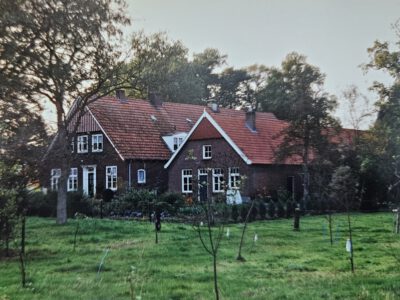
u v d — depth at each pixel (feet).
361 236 66.28
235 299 30.96
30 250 54.95
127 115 153.07
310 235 68.85
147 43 96.22
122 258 49.03
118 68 92.99
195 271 41.45
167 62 100.37
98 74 91.35
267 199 117.08
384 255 49.24
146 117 156.97
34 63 85.76
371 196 119.34
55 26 85.20
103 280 37.68
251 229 77.87
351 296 30.89
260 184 128.36
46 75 86.84
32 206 108.17
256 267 43.47
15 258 49.21
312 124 119.24
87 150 149.38
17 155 66.54
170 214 97.91
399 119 95.35
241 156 127.03
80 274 40.45
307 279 37.29
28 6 84.43
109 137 142.82
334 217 101.60
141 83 98.53
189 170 138.00
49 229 79.20
